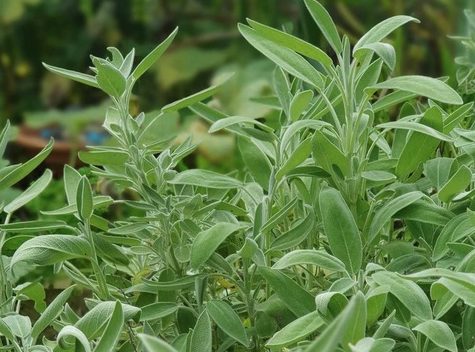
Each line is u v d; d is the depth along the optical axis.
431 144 1.24
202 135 2.92
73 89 4.25
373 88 1.17
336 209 1.14
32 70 4.32
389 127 1.20
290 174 1.23
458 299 1.14
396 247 1.23
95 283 1.35
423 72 2.79
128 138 1.26
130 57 1.29
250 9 3.80
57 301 1.16
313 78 1.22
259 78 3.47
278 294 1.12
